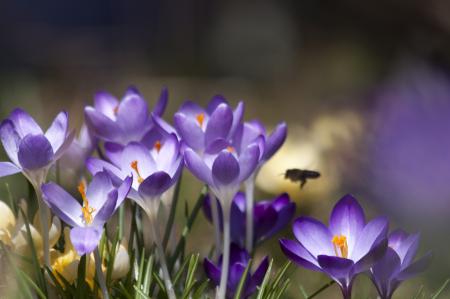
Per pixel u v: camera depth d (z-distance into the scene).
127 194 0.72
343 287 0.70
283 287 0.74
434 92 0.83
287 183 1.06
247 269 0.72
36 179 0.71
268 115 2.83
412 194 0.81
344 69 3.32
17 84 2.13
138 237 0.76
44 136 0.71
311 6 3.83
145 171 0.73
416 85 0.95
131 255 0.74
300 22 3.98
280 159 1.07
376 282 0.72
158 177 0.71
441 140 0.80
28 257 0.72
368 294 0.86
